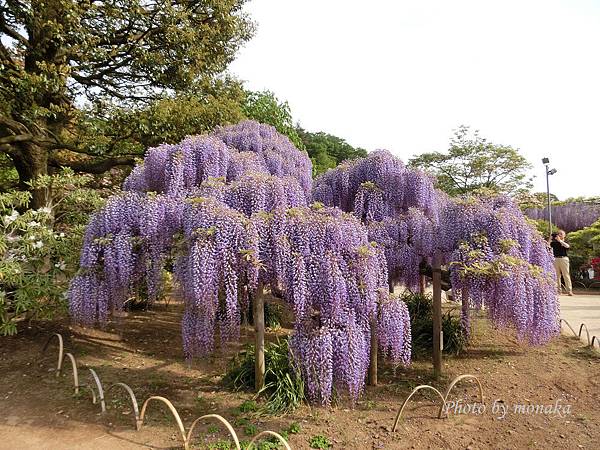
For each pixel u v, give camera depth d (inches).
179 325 273.3
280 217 153.3
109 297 183.6
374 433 142.0
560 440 139.0
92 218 188.1
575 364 209.8
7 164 443.5
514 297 165.9
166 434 137.2
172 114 367.9
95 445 129.7
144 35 371.9
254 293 164.7
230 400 162.9
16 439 132.6
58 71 330.3
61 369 186.5
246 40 433.4
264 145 295.9
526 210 806.5
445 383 187.8
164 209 179.0
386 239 200.5
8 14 341.4
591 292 479.2
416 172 219.3
